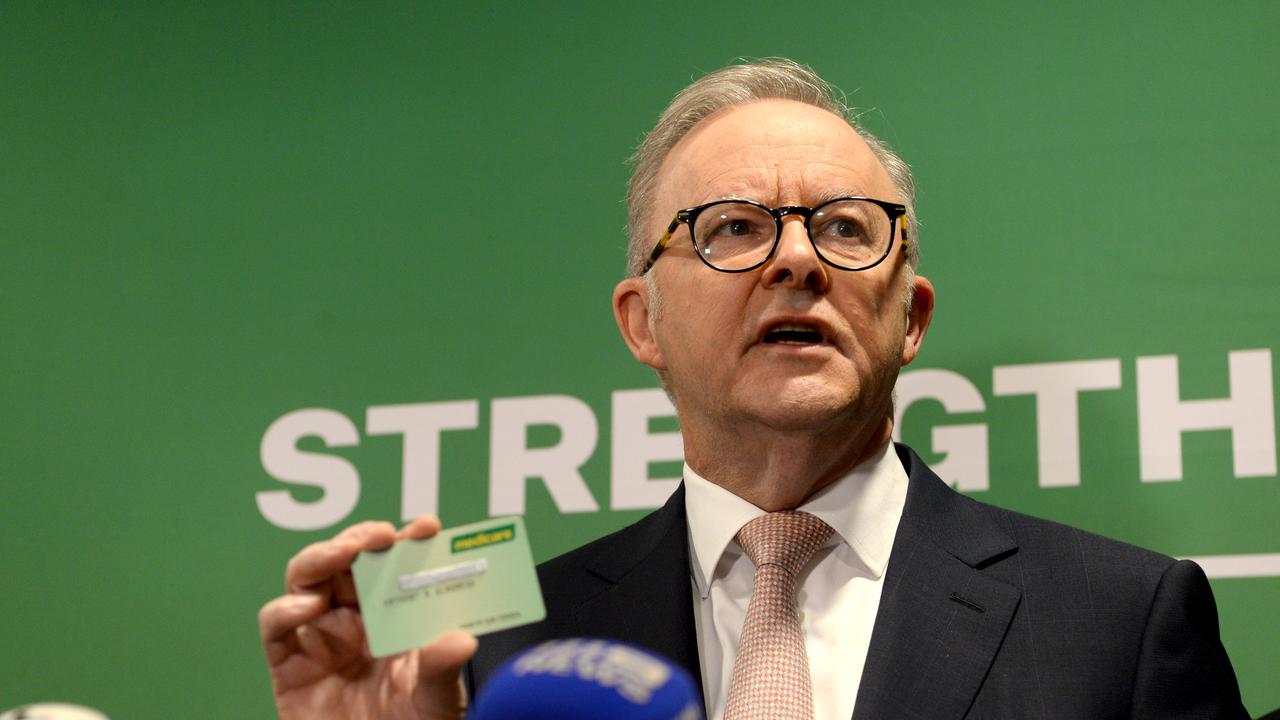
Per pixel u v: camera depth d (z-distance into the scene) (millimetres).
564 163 3395
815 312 2043
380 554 1596
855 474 2135
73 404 3459
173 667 3244
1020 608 1939
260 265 3473
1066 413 2906
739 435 2102
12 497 3414
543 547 3139
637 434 3162
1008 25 3180
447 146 3471
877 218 2154
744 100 2375
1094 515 2838
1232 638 2715
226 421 3377
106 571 3330
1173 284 2916
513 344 3285
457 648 1518
